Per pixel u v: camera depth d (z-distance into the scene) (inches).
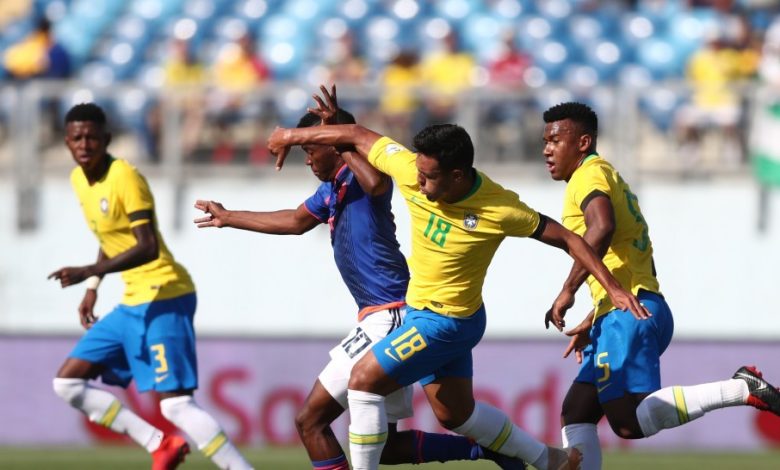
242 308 1492.4
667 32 2005.4
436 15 2076.8
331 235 812.0
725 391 757.9
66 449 1314.0
